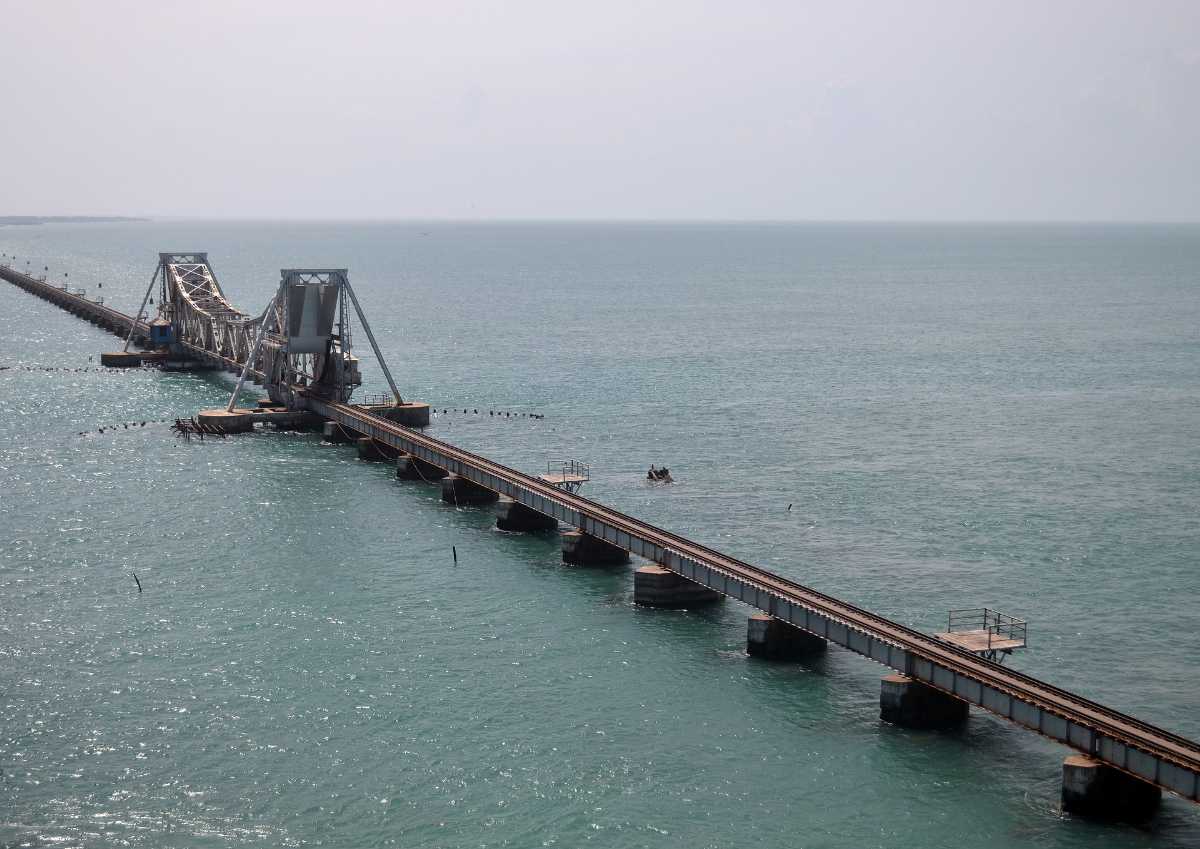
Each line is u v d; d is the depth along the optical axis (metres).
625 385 181.75
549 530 105.75
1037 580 91.62
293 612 84.62
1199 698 71.44
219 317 185.88
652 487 118.88
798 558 96.62
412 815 59.28
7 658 76.25
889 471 125.69
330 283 150.25
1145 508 111.38
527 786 61.84
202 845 56.69
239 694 71.62
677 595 86.31
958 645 71.25
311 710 69.69
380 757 64.56
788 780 62.50
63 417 152.12
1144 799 59.62
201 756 64.50
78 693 71.50
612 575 93.75
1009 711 62.91
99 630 80.88
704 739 66.69
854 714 69.75
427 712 69.62
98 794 60.78
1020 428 148.88
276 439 142.00
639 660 77.00
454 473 115.38
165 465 127.25
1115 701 71.06
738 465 128.50
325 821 58.75
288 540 101.25
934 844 57.00
